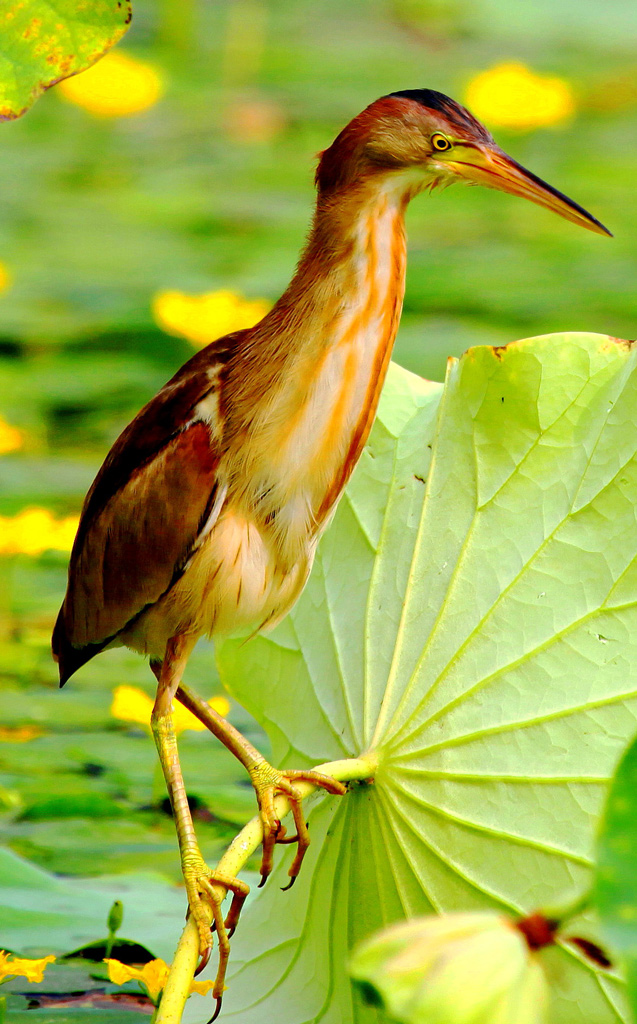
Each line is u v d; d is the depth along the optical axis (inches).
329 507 227.9
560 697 225.8
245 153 440.8
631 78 526.6
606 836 189.8
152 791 232.1
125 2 223.9
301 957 227.3
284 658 228.8
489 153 227.6
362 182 227.5
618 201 387.9
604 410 226.2
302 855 226.2
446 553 227.1
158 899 228.7
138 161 440.8
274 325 227.6
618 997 224.7
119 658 238.8
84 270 336.8
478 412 227.1
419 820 226.1
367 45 571.5
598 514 226.1
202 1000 227.9
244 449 227.5
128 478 228.4
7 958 225.9
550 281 328.8
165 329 300.5
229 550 227.6
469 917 204.7
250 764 226.2
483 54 562.9
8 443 238.7
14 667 236.8
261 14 606.9
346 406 227.5
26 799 231.3
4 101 224.1
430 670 226.5
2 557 242.1
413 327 297.4
